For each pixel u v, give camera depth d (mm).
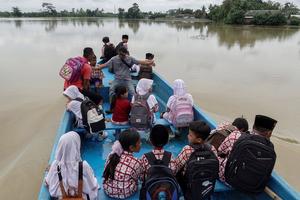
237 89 11609
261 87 12016
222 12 70875
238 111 8977
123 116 4332
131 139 2783
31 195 4688
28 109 8812
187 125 4383
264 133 2973
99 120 3979
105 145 4438
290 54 21984
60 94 10523
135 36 35500
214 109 9094
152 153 2852
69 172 2477
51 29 50125
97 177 3596
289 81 13211
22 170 5371
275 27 55406
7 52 21531
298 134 7336
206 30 48562
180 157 2928
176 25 65625
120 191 2855
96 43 26953
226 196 3299
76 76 4941
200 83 12492
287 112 8969
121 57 5895
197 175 2650
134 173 2848
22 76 13609
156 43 27625
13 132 7094
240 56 20625
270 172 2801
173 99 4434
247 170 2779
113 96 5168
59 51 22031
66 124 4039
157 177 2506
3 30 47438
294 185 5082
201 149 2795
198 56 20094
